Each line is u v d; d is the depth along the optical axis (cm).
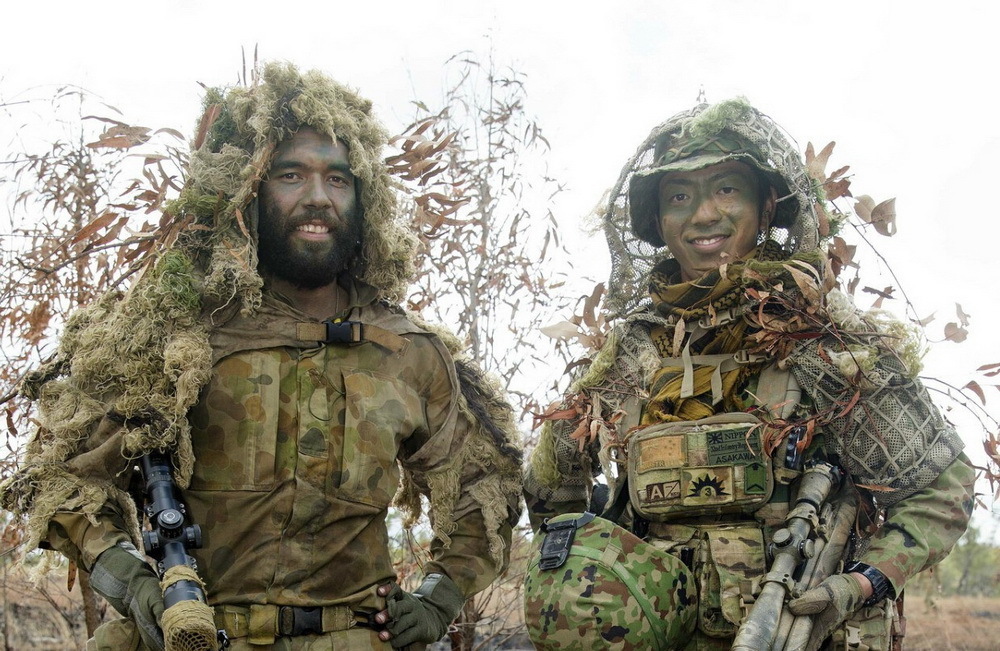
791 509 309
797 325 312
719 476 307
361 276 323
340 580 292
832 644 296
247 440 288
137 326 286
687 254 339
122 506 288
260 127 298
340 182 310
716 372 324
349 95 318
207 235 306
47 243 443
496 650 536
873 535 309
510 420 340
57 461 279
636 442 324
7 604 539
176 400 280
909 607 944
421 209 341
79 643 554
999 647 770
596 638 296
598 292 358
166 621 243
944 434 308
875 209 326
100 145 306
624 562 303
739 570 300
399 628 297
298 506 287
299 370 298
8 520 401
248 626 279
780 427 304
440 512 322
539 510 365
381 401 304
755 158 333
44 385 292
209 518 286
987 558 1053
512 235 531
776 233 351
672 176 340
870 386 307
